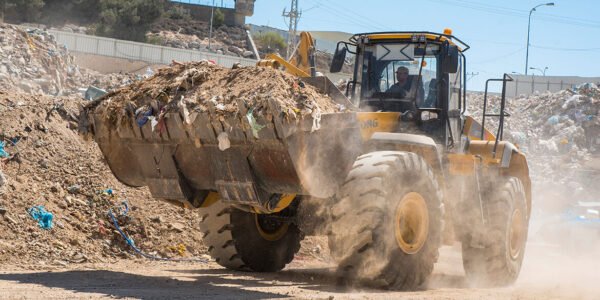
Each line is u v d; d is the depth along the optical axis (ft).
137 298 25.16
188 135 29.86
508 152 41.09
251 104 28.02
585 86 157.79
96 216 42.16
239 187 29.73
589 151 143.02
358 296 27.96
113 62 177.47
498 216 39.37
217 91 30.12
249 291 29.04
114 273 33.32
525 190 45.50
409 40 36.68
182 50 191.72
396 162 30.25
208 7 308.40
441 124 35.99
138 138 31.32
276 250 39.06
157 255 41.29
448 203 35.81
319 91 32.55
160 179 31.63
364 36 37.42
